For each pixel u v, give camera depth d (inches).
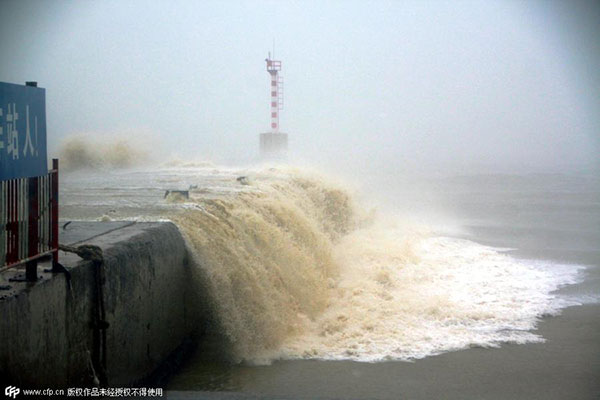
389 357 373.4
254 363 363.3
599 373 346.3
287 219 572.1
